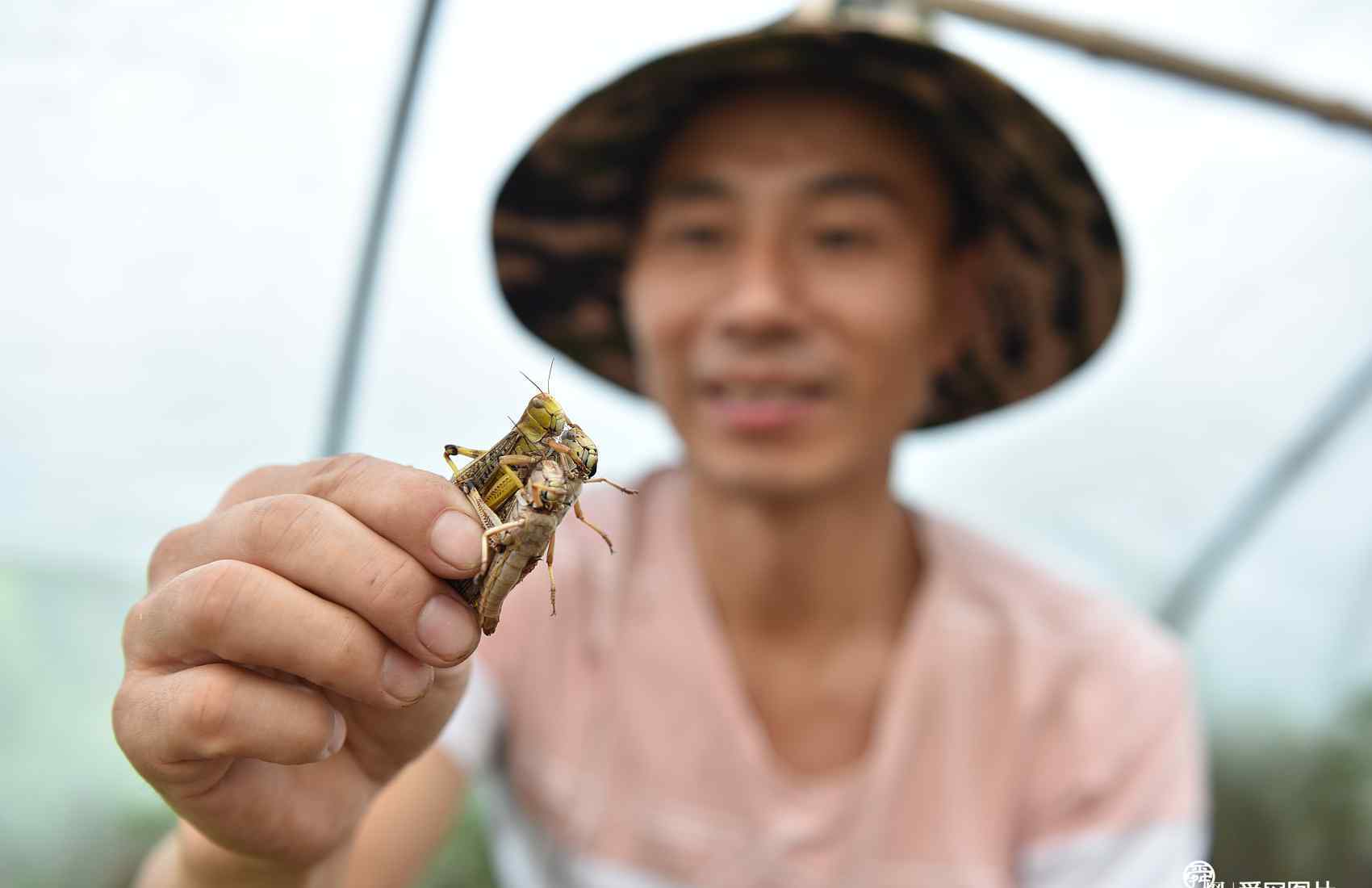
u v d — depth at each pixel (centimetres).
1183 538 94
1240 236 80
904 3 51
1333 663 97
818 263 44
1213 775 101
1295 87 59
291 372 73
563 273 58
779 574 47
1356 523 88
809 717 49
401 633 21
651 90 47
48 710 81
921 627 48
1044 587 54
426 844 43
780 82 46
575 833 48
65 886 82
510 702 49
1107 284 53
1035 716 48
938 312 51
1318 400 84
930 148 49
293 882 27
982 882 46
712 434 44
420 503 21
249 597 21
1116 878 47
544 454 22
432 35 54
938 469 94
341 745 23
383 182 61
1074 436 91
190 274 69
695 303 45
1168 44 57
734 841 46
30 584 77
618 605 50
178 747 22
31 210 64
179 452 74
